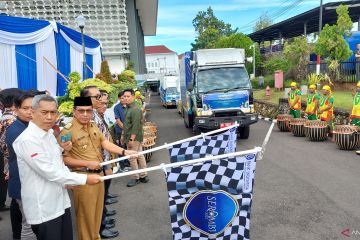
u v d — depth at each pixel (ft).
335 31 54.75
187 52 43.73
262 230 14.32
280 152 28.78
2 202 17.81
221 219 10.44
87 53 49.19
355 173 21.59
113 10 79.46
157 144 35.04
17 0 75.20
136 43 90.12
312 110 36.76
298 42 69.82
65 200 10.29
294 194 18.33
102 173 12.56
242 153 9.91
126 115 21.04
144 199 18.97
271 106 54.24
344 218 15.08
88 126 12.52
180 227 10.40
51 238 9.70
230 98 33.68
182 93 51.31
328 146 30.50
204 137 13.92
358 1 73.05
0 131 13.51
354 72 56.54
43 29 33.04
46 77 34.42
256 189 19.42
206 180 10.25
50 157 9.53
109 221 15.71
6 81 29.32
